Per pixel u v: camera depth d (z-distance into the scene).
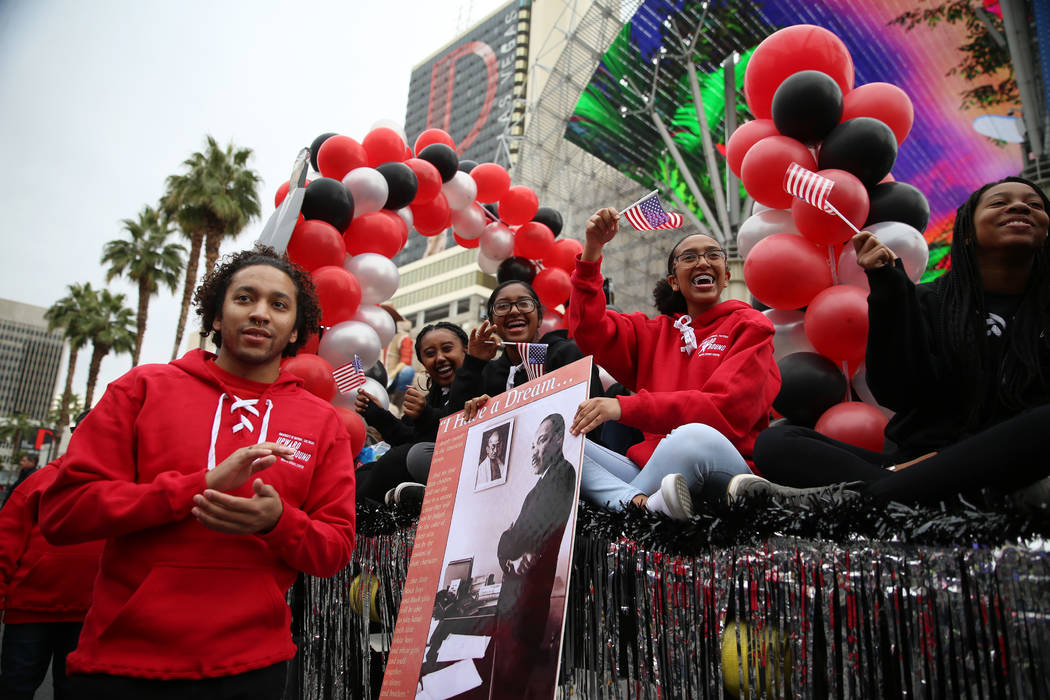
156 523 1.32
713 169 16.95
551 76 16.58
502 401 1.96
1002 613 1.03
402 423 3.79
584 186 18.25
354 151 4.22
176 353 20.25
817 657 1.25
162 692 1.30
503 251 5.20
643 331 2.62
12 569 2.30
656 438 2.25
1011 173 17.73
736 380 2.01
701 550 1.43
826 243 2.68
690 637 1.42
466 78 87.56
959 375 1.65
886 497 1.34
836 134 2.69
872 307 1.69
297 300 1.79
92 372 32.09
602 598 1.64
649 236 15.86
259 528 1.37
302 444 1.60
